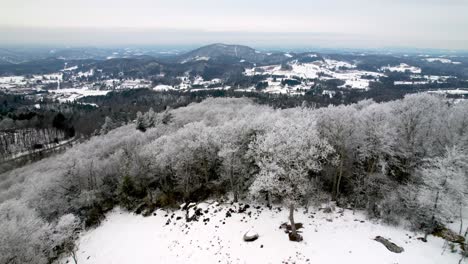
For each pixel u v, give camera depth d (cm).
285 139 3042
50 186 4944
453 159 2917
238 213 3822
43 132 12300
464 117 3953
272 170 3098
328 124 4081
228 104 14425
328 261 2706
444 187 2850
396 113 4569
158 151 5212
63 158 6775
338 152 4034
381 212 3381
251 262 2870
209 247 3269
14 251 2939
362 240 2964
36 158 10138
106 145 7969
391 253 2738
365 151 3869
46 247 3400
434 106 4384
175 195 4819
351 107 4888
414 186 3441
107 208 5025
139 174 5066
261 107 11256
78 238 4244
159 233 3869
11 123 12744
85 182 5309
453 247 2800
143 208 4709
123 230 4209
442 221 3038
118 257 3559
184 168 4688
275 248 2986
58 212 4672
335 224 3297
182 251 3338
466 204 2928
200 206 4169
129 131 10325
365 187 3809
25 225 3216
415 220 3198
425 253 2745
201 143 4497
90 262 3597
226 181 4669
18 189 5966
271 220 3528
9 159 10131
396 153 3931
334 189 3984
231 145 4188
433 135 4003
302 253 2856
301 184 3109
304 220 3425
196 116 11231
